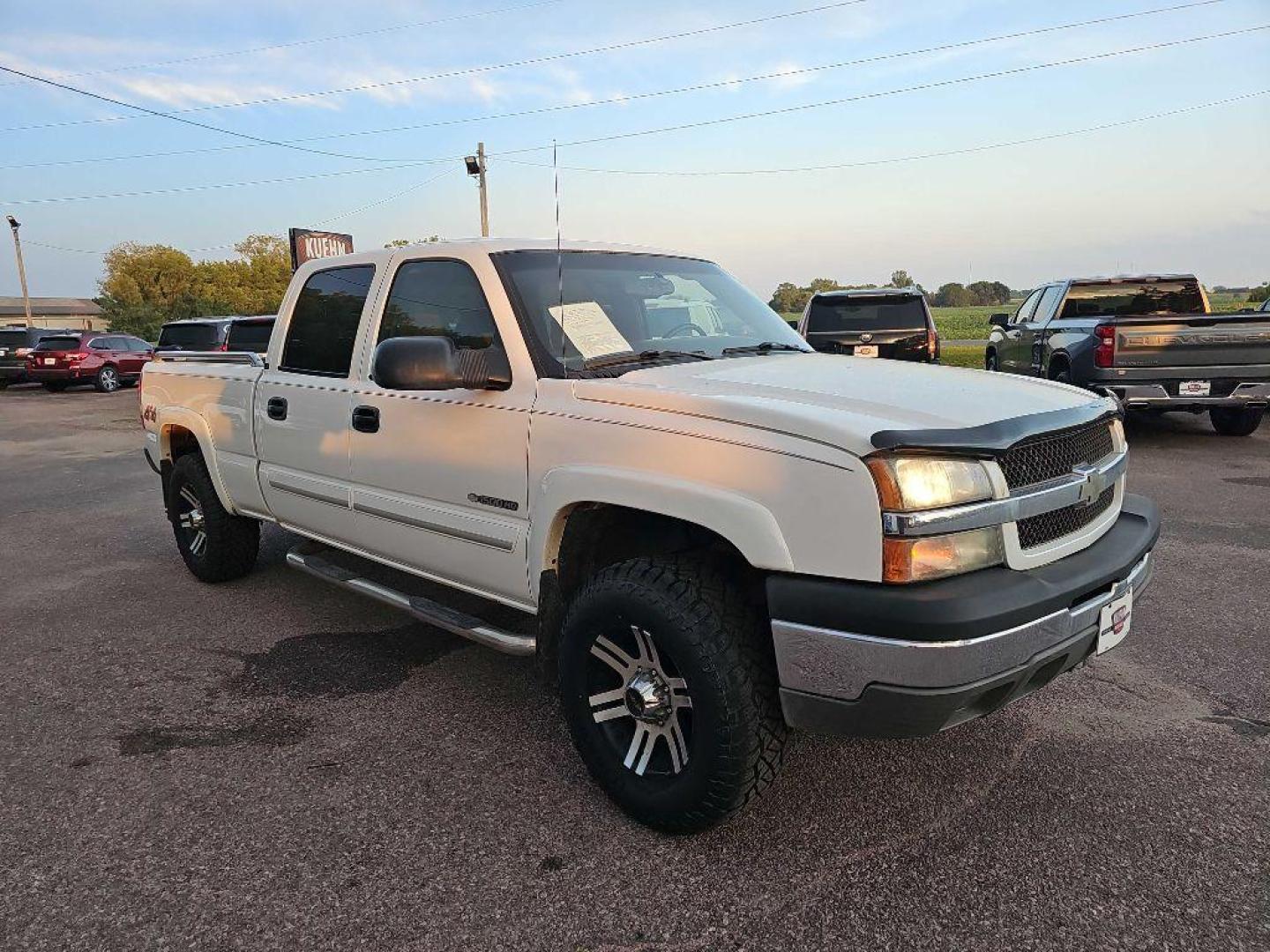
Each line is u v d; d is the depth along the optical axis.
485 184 25.47
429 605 3.55
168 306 69.75
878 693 2.17
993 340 12.67
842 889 2.37
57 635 4.41
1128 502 3.11
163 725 3.39
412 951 2.17
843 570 2.21
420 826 2.69
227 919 2.28
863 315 11.14
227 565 5.09
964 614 2.11
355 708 3.52
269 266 79.06
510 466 3.03
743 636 2.42
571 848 2.58
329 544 4.16
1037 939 2.17
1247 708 3.40
